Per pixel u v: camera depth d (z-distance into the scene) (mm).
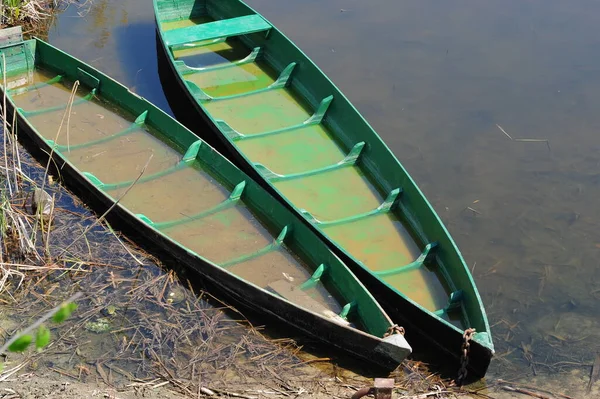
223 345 9258
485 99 11625
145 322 9375
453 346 9141
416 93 11688
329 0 13117
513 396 9062
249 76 11773
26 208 10148
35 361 9047
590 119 11391
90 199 10320
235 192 10305
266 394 8953
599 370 9258
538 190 10648
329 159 10773
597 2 13078
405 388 9055
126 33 12492
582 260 10031
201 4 12617
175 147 10852
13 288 9531
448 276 9633
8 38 11492
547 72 11984
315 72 11289
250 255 9875
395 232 10062
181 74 11312
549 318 9602
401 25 12695
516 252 10086
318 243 9742
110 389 8914
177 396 8906
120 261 9805
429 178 10727
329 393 8984
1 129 10977
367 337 9008
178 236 10023
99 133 10977
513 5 13055
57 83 11547
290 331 9375
